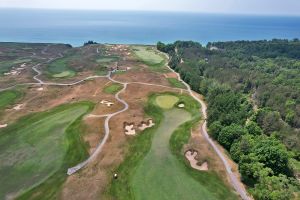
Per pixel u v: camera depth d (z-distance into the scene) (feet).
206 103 323.57
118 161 202.90
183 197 171.63
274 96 358.23
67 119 263.70
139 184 180.96
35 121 260.42
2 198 168.66
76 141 225.56
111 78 395.96
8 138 232.94
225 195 174.60
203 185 182.80
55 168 195.31
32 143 225.35
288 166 203.10
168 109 299.99
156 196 171.32
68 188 175.83
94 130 241.96
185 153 218.59
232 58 634.43
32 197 169.27
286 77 492.13
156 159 208.33
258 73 481.46
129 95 329.93
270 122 269.03
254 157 194.80
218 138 231.91
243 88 428.56
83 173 189.67
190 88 375.86
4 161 202.49
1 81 382.01
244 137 214.90
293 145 241.76
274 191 166.09
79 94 330.95
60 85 368.48
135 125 257.14
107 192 172.86
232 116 249.55
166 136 242.37
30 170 193.36
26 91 343.87
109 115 272.10
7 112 282.97
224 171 197.57
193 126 260.62
